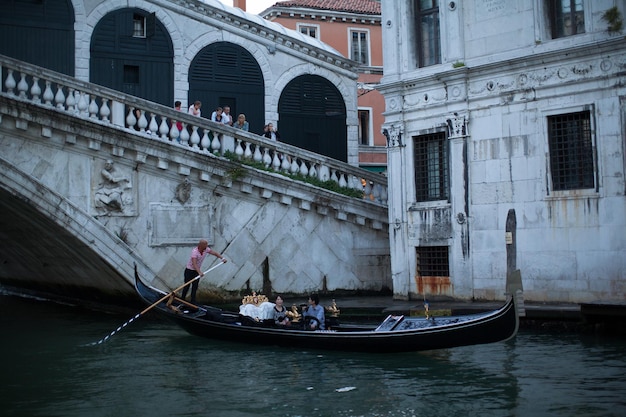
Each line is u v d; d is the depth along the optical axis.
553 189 14.02
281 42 20.72
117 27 18.55
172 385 9.63
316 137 21.28
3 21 17.31
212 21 19.70
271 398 8.84
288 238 17.12
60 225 14.85
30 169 14.67
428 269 15.97
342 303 15.72
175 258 16.02
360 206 17.66
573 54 13.58
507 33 14.60
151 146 15.50
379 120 28.14
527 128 14.31
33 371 10.67
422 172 16.11
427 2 16.14
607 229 13.23
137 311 17.47
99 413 8.29
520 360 10.54
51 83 14.92
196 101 18.38
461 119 15.16
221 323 12.71
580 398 8.41
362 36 28.69
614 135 13.16
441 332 10.47
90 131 14.97
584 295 13.49
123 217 15.53
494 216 14.75
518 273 10.02
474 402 8.42
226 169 16.23
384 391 9.05
